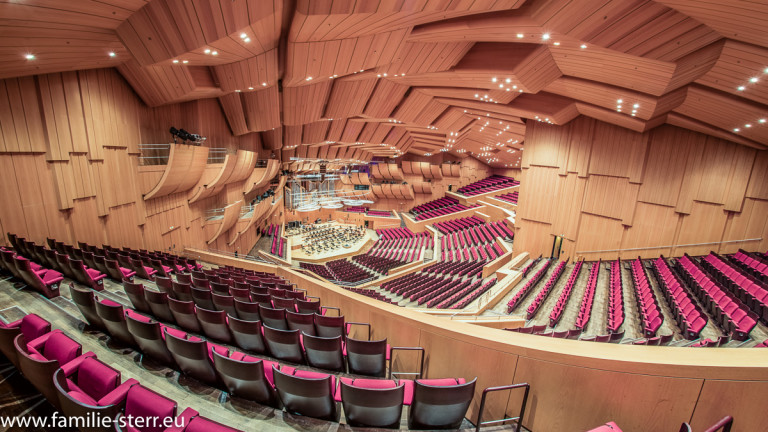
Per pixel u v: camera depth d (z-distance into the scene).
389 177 28.27
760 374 1.74
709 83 5.83
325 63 7.19
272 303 4.62
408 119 13.04
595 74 6.46
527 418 2.37
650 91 6.17
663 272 8.89
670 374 1.90
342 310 4.55
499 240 16.94
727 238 9.07
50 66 5.48
